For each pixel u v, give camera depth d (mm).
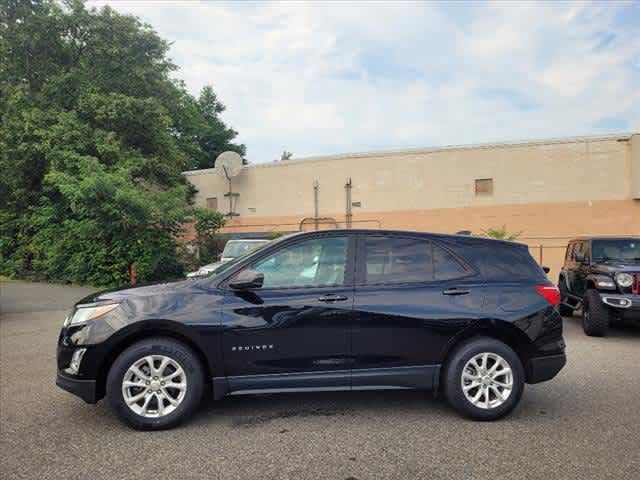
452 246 4879
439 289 4656
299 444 4012
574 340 8367
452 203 20969
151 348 4320
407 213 21547
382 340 4516
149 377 4332
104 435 4215
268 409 4871
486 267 4824
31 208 19672
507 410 4531
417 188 21453
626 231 18969
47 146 17875
